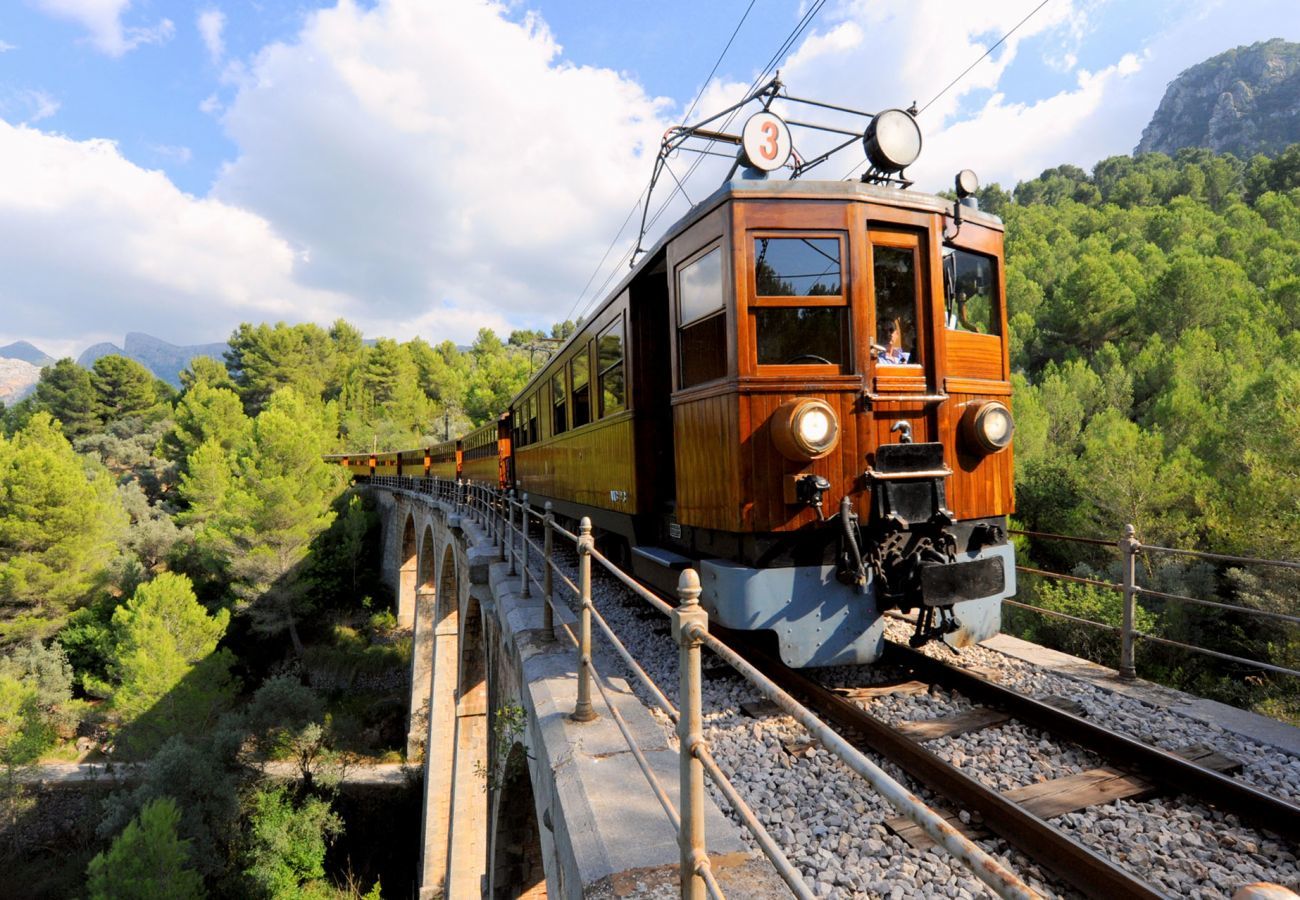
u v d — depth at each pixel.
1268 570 12.39
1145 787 3.45
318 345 86.94
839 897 2.63
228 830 21.81
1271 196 61.94
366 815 25.08
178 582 27.58
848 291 4.66
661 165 7.19
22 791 24.16
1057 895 2.71
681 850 2.34
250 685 35.53
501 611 7.50
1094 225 69.62
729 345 4.62
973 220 5.27
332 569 42.94
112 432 71.12
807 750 3.94
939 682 5.00
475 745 15.52
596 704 4.45
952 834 1.15
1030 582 14.28
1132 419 22.47
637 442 6.60
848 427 4.62
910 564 4.48
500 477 16.81
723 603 4.61
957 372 5.11
